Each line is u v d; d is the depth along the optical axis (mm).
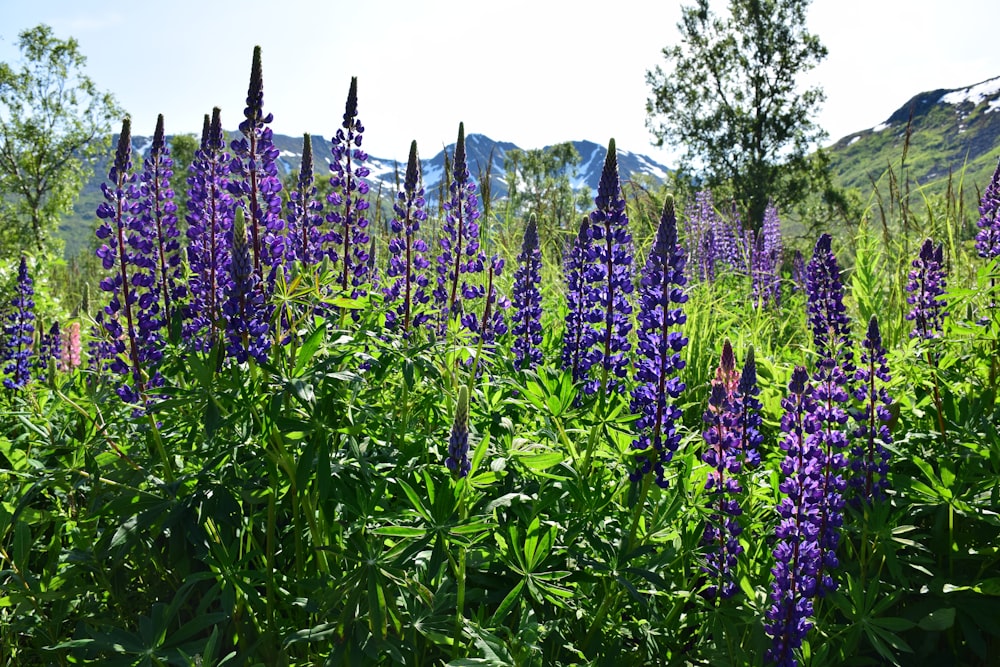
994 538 1152
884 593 1114
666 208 1056
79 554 989
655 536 1024
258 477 959
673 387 1065
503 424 1093
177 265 1272
